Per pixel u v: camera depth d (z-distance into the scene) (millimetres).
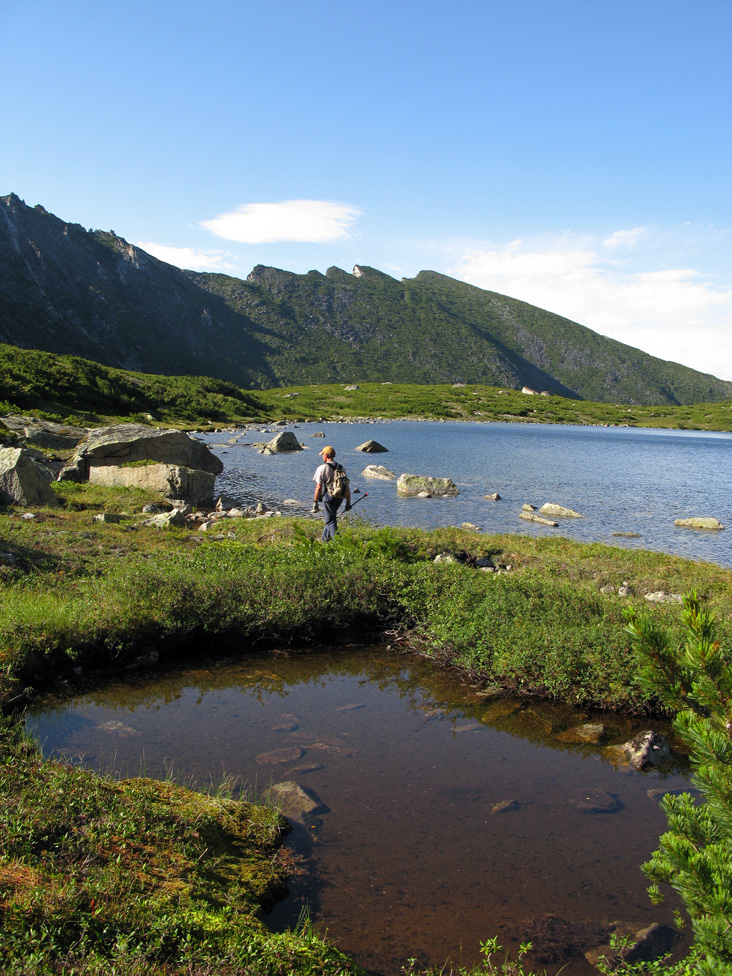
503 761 5348
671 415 153875
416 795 4711
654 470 43031
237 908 3102
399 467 37625
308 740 5566
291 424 85500
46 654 6664
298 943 2771
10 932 2398
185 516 17422
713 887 2492
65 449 29625
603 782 5035
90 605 7633
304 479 30344
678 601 9797
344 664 7703
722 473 42594
